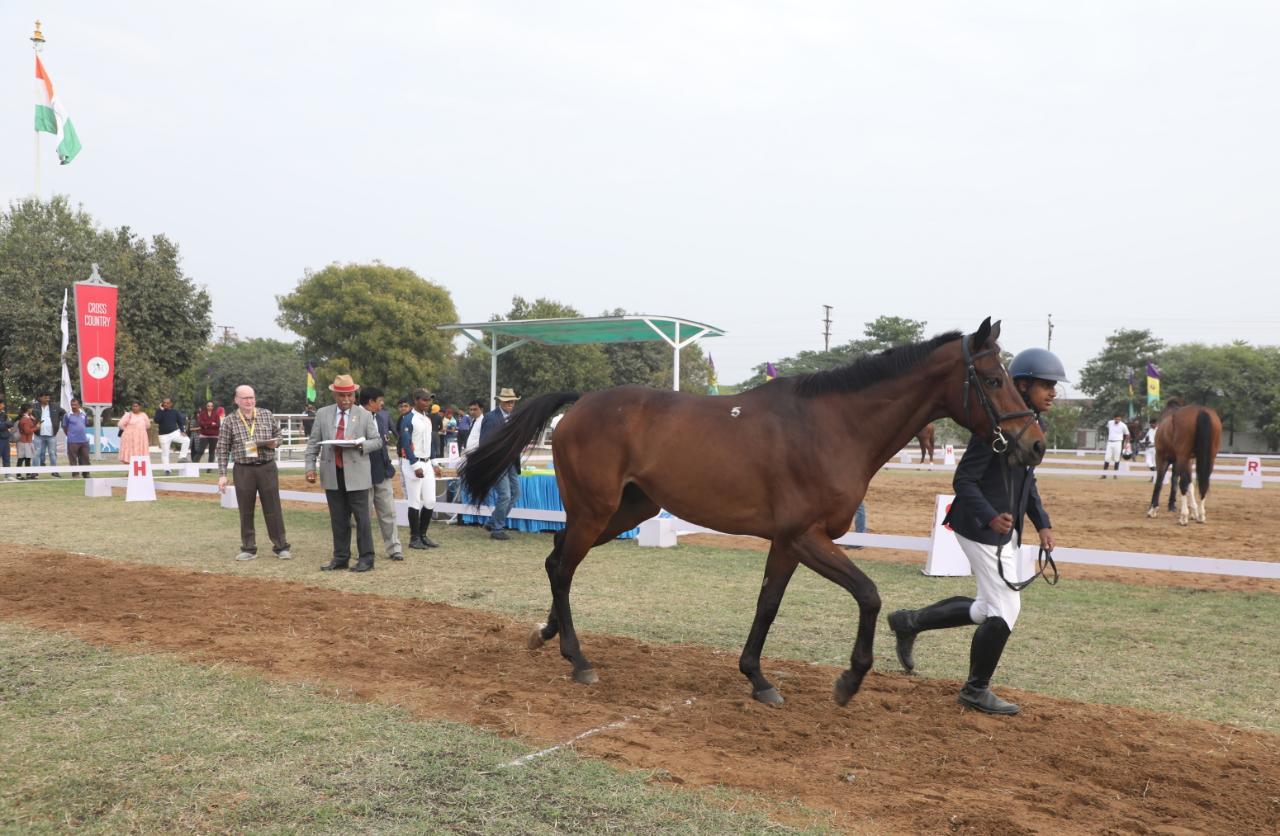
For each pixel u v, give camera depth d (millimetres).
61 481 19188
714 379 26906
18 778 3553
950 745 4195
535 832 3146
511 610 7168
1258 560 9961
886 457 4898
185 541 10844
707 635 6434
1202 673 5594
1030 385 4840
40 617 6422
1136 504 16750
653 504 5672
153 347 34125
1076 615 7242
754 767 3816
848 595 7934
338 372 48781
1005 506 4777
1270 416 57531
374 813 3275
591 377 39219
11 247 33875
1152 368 35094
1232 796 3652
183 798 3383
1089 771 3891
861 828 3240
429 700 4641
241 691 4719
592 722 4367
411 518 10688
